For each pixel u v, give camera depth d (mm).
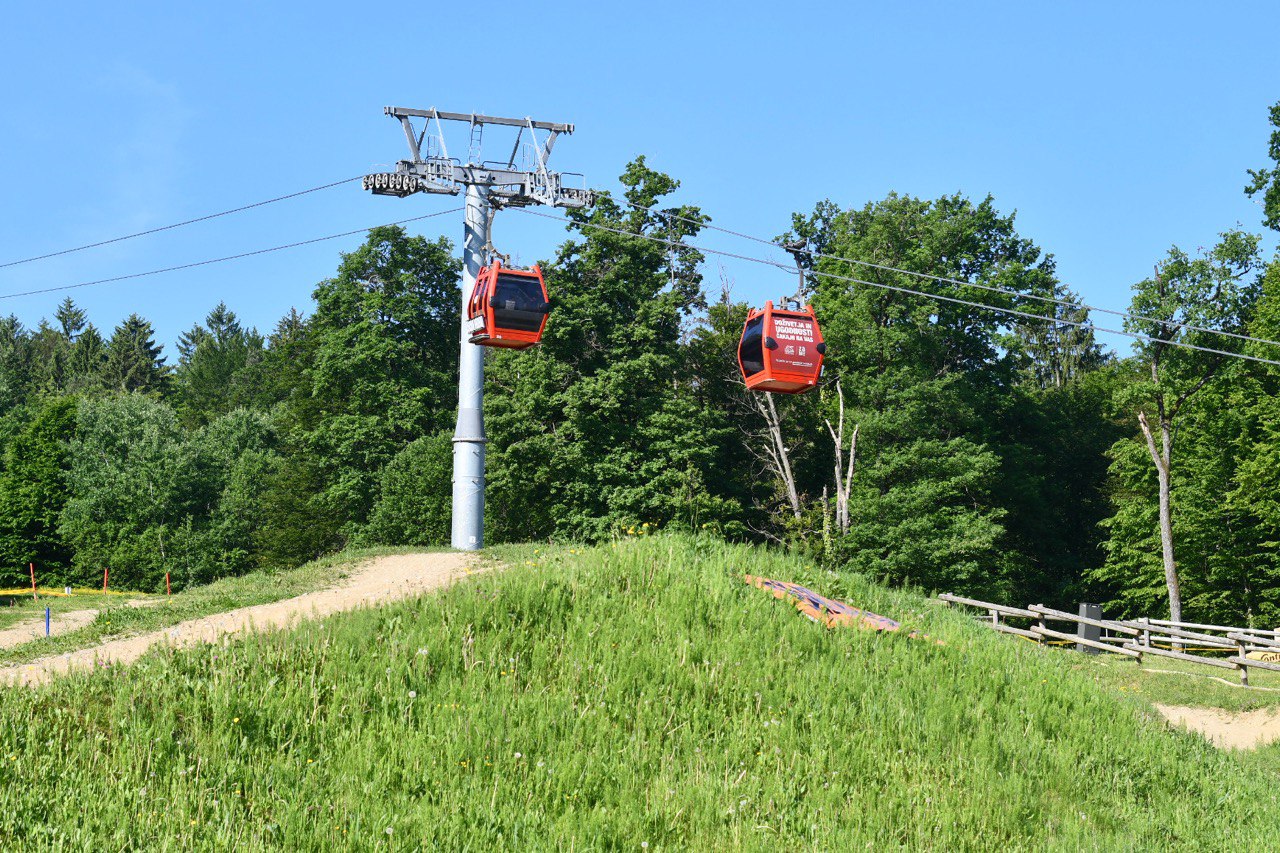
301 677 13164
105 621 21031
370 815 10469
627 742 12867
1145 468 51344
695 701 14031
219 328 168750
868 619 18188
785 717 13969
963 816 12273
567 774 11750
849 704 14680
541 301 24688
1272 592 47562
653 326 51469
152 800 10242
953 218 52688
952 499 51531
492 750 12164
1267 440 47250
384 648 14367
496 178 31703
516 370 52125
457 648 14523
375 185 30953
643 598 17125
